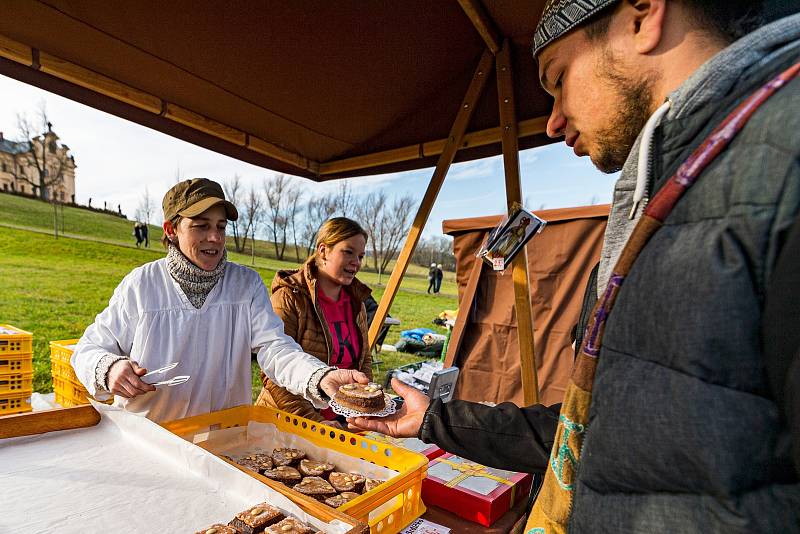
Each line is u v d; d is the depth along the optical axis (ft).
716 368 1.30
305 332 7.49
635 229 1.68
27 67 7.12
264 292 6.64
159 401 5.58
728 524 1.25
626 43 1.96
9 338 10.36
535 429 3.26
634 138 2.08
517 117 9.09
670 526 1.39
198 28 7.14
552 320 9.68
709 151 1.52
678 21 1.84
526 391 7.92
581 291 9.43
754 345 1.27
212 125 10.07
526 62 8.47
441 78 9.35
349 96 9.59
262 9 6.90
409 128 10.81
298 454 4.88
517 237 7.38
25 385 10.69
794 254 1.15
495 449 3.33
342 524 2.77
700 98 1.64
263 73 8.55
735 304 1.28
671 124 1.75
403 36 7.97
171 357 5.64
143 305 5.63
